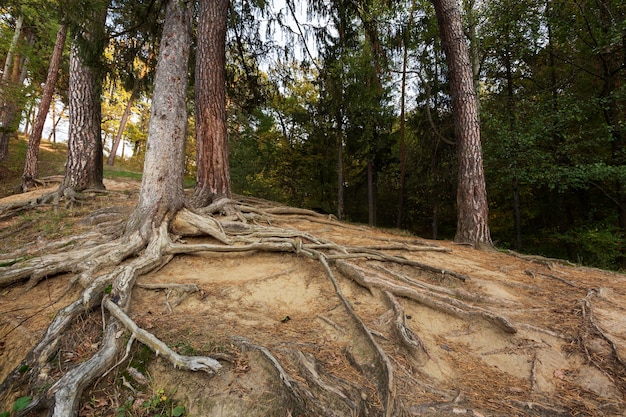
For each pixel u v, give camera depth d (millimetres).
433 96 13242
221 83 6895
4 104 13047
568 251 11367
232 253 4555
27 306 3018
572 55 10531
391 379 2172
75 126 8516
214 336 2576
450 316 3266
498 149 9141
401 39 9391
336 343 2758
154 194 4699
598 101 8672
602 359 2605
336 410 1954
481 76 11883
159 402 2000
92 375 2041
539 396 2260
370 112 13953
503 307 3549
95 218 6109
